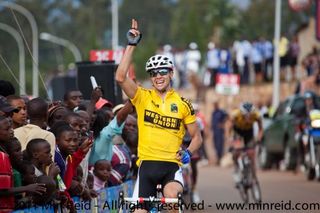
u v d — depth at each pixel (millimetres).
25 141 18688
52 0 193375
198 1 153250
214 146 56875
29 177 17328
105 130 22016
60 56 172875
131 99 18156
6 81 21938
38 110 19594
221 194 34906
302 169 45406
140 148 18172
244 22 128000
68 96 23250
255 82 74750
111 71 28734
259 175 45312
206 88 79562
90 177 21047
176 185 17688
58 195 18156
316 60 64500
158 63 18062
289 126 46781
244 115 32344
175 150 18078
